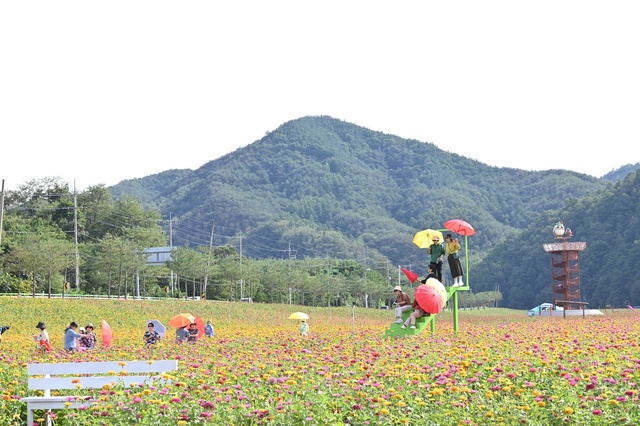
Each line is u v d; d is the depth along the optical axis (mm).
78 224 116938
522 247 174000
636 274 133875
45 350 25094
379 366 15297
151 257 124375
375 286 139000
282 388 12852
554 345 18203
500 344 19656
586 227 160000
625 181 160500
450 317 63438
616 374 13141
